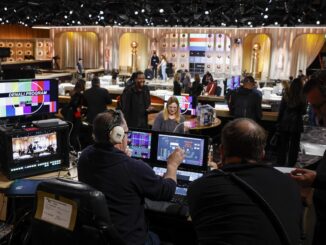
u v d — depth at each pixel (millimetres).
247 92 5371
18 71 5262
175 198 2434
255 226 1182
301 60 14391
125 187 1906
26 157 2795
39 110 3150
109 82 9898
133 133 2744
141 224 1988
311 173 1638
